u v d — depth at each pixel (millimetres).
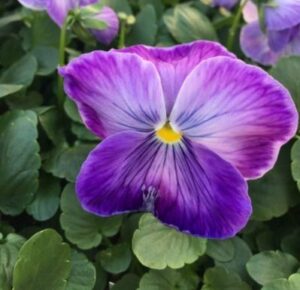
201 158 105
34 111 128
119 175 106
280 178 120
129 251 117
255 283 114
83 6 137
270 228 124
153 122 104
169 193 107
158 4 161
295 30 138
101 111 105
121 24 146
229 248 115
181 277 113
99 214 107
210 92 98
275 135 101
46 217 120
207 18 154
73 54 142
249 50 147
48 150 131
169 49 104
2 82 139
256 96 97
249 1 149
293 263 113
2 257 107
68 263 104
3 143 119
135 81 99
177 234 112
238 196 103
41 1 137
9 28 160
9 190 119
